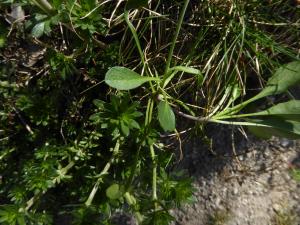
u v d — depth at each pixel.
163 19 0.18
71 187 0.18
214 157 0.18
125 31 0.17
